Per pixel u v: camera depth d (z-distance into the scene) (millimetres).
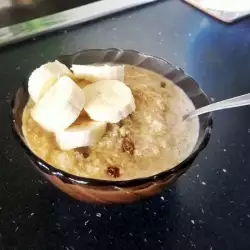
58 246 190
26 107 207
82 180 171
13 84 263
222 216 206
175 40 308
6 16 347
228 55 298
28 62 280
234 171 226
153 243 194
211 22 326
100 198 185
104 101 193
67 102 184
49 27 303
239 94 269
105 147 188
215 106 203
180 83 224
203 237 198
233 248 195
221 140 240
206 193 215
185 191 215
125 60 233
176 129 204
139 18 324
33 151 187
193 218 204
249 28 324
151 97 209
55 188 211
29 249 188
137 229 198
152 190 184
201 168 225
